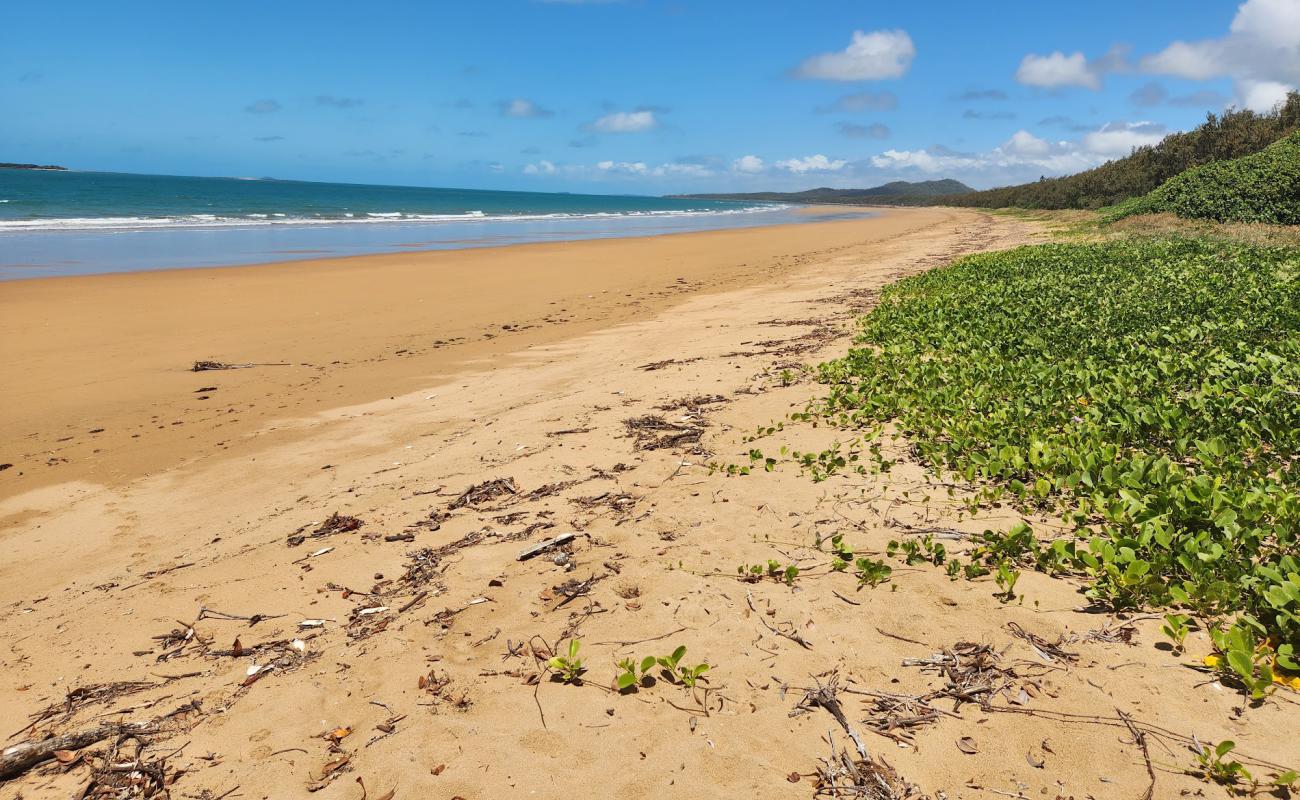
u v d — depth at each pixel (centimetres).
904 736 305
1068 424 631
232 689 376
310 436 817
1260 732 287
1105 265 1589
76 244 2688
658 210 10175
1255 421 587
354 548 527
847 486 562
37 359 1138
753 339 1193
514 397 934
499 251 2811
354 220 4934
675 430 738
